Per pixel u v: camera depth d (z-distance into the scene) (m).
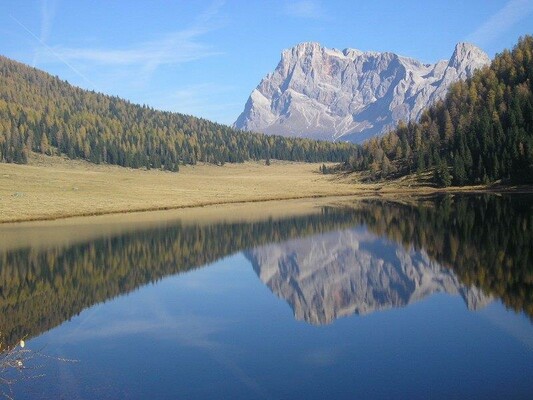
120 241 55.19
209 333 23.70
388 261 41.47
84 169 198.88
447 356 19.61
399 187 137.00
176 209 97.62
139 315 27.02
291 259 44.81
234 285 34.53
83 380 18.12
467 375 17.72
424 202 95.06
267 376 18.36
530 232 48.75
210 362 19.88
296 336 23.03
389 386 17.14
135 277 37.38
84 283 35.34
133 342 22.48
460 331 22.47
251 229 65.44
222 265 42.16
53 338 23.25
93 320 26.14
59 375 18.59
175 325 25.12
